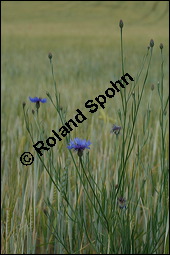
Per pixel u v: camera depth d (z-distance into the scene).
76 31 41.88
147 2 72.12
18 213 4.24
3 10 67.56
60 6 71.69
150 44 3.03
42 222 4.05
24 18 60.62
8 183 4.57
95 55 21.98
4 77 14.03
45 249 4.18
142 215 4.38
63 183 3.52
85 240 3.97
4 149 5.66
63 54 22.28
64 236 3.95
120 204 3.21
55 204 3.85
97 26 51.66
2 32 39.25
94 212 3.85
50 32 40.09
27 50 24.64
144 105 8.06
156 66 17.77
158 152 5.41
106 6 70.62
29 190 4.14
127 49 24.50
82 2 74.19
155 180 4.49
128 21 58.56
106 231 3.64
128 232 3.52
